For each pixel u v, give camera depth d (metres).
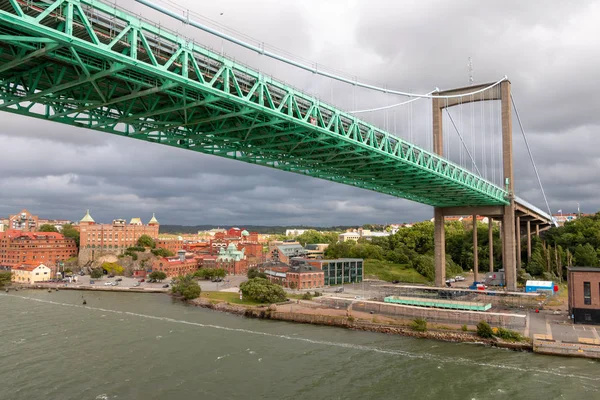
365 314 92.88
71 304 112.56
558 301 103.81
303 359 64.88
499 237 187.75
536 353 67.62
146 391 52.53
